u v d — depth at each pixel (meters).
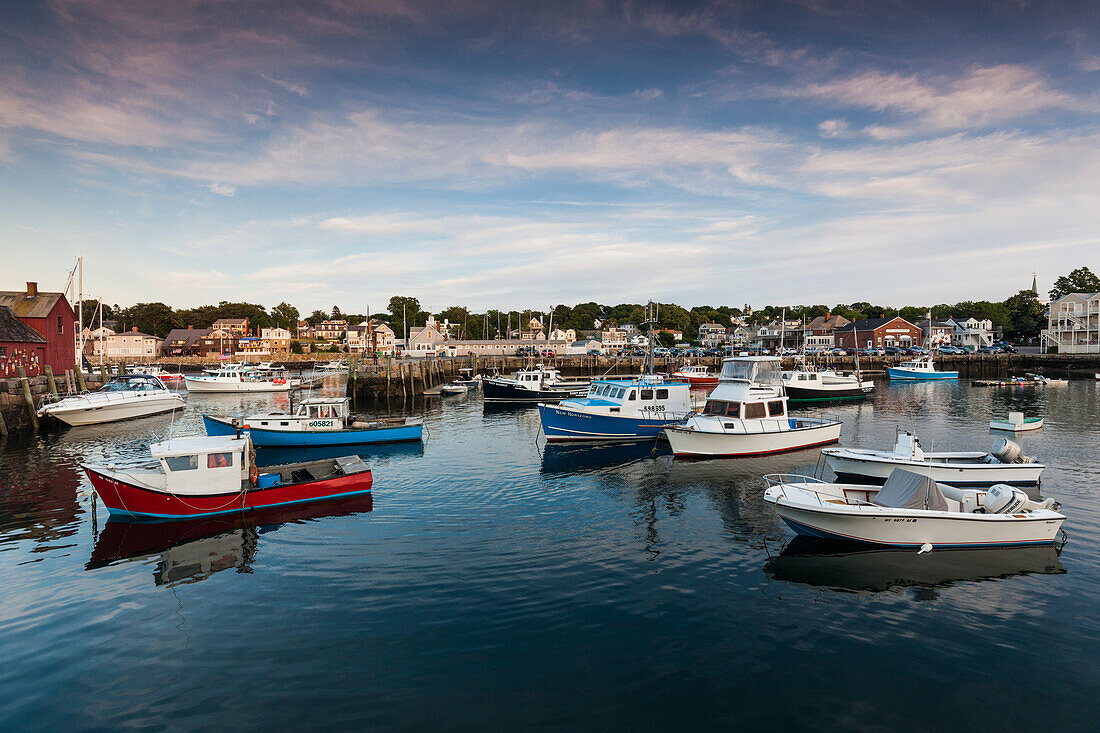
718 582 13.43
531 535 16.77
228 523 18.03
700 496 20.89
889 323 116.75
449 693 9.30
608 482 23.05
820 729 8.44
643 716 8.73
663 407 33.56
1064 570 14.00
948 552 15.13
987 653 10.45
